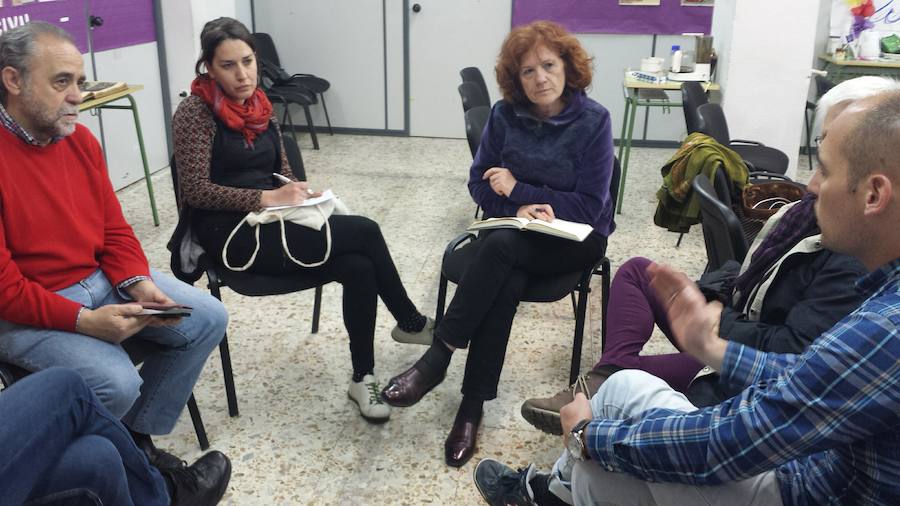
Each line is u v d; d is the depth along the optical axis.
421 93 5.97
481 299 2.00
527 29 2.17
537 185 2.27
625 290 1.88
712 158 2.98
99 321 1.65
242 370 2.50
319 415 2.26
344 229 2.20
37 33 1.60
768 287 1.57
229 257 2.18
